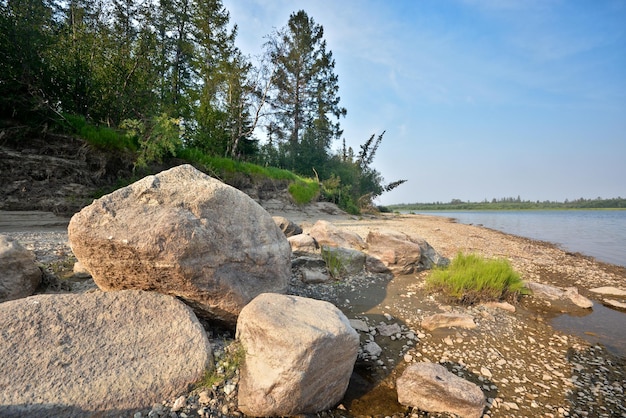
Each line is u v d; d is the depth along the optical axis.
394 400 4.06
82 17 19.42
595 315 7.22
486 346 5.45
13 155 12.42
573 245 19.38
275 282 5.62
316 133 39.88
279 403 3.37
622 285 9.99
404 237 9.70
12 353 3.34
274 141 36.19
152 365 3.62
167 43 24.67
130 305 4.26
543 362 5.13
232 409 3.45
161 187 4.85
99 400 3.18
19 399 2.98
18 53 13.16
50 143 13.70
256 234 5.49
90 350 3.59
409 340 5.50
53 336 3.62
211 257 4.65
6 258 5.27
